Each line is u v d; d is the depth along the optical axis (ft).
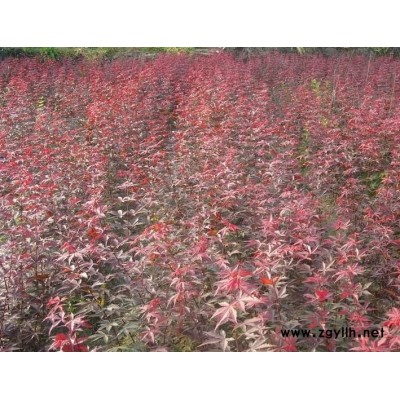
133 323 13.42
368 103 28.73
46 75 37.65
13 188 20.59
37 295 14.58
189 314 13.08
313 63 40.50
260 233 16.38
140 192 21.04
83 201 19.72
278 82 36.70
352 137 23.49
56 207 18.57
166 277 14.10
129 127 26.73
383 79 34.94
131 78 36.83
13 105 31.48
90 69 41.06
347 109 29.66
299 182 20.45
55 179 20.06
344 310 12.44
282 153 22.61
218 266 14.40
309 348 12.07
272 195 18.75
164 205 19.71
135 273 14.90
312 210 16.72
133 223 17.56
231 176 19.30
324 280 12.53
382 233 15.26
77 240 15.47
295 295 14.19
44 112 31.78
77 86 35.76
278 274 14.06
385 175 20.95
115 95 31.94
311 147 24.81
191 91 32.37
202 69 37.09
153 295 14.01
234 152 21.24
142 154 23.54
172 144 26.76
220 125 26.68
